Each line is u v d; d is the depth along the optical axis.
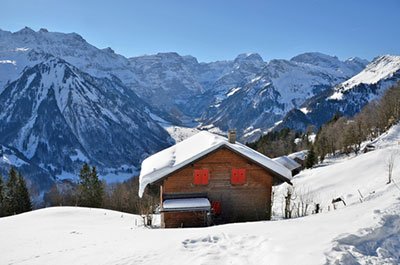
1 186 70.06
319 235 11.97
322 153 82.00
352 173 41.38
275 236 12.85
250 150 29.11
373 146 68.44
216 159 26.84
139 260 12.80
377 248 10.73
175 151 30.05
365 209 14.45
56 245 19.78
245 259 11.31
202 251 12.59
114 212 37.81
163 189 26.70
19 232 26.25
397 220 12.28
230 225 16.97
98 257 14.48
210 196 26.91
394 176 31.48
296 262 10.03
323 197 36.38
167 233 17.98
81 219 33.12
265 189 27.08
